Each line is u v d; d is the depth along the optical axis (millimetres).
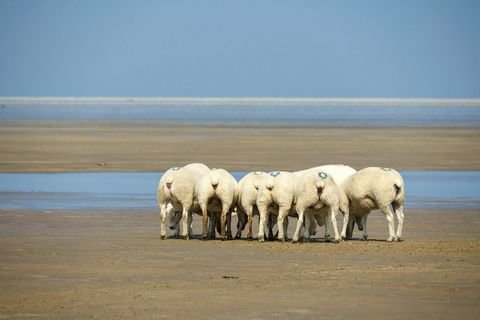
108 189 50562
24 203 44031
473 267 26953
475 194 49406
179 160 69500
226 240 33312
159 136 99750
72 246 31031
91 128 118375
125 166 64938
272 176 32531
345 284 24281
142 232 35219
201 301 22109
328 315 20703
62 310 21141
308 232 33094
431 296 22766
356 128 124750
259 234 32688
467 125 138125
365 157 73625
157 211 41562
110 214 40375
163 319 20281
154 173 60562
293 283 24422
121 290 23438
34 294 22922
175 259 28406
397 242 32656
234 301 22125
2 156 71438
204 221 33281
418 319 20391
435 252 29984
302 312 20984
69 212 40844
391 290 23484
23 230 35094
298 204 32219
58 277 25234
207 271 26281
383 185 32719
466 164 68750
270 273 25953
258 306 21594
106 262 27703
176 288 23719
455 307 21562
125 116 178875
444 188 52594
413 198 47562
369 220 40188
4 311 21047
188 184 33281
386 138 98188
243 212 34375
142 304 21766
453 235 34906
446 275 25594
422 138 98812
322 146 84938
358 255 29297
